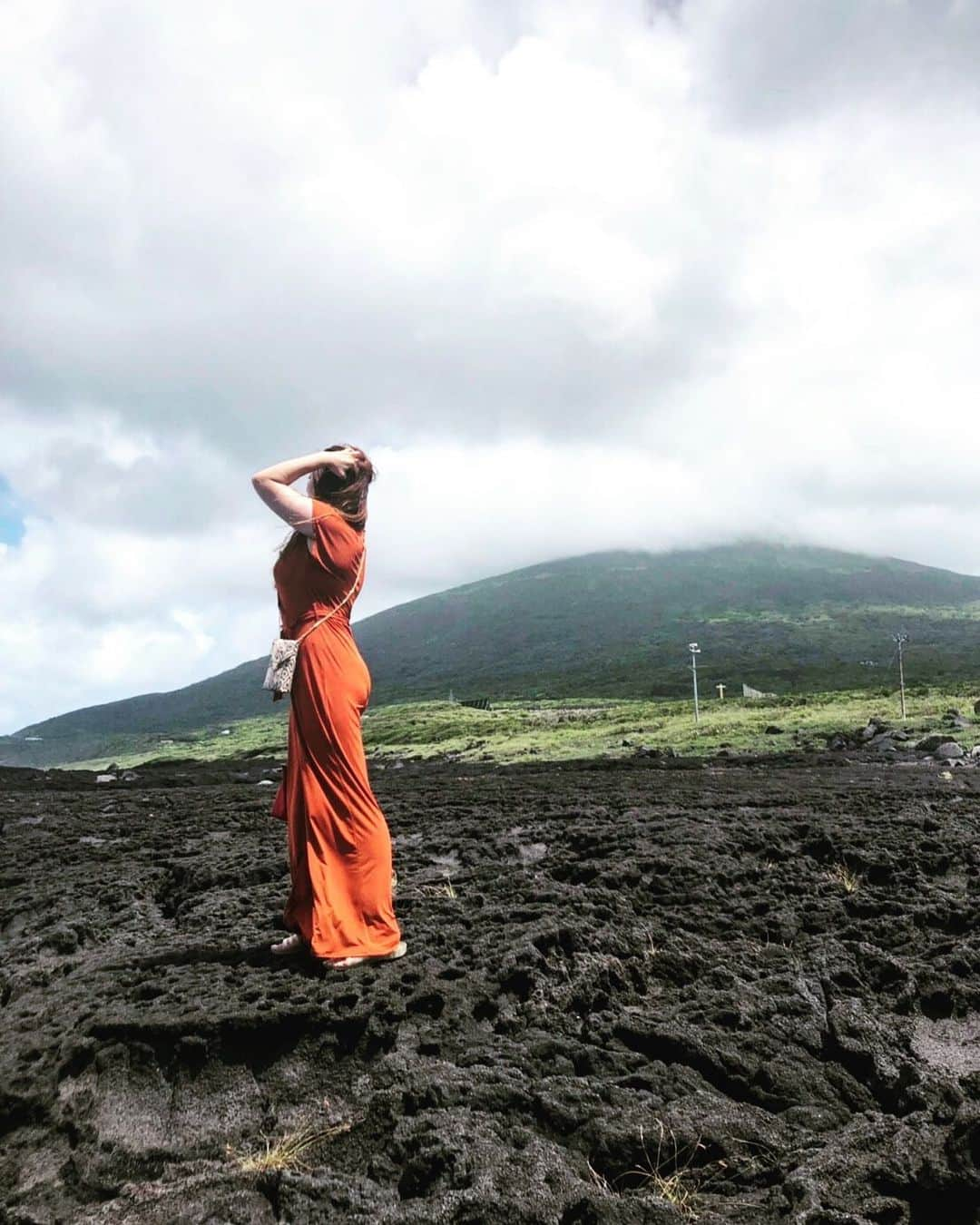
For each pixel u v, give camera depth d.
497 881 7.35
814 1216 3.19
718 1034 4.57
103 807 15.77
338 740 5.35
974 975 5.28
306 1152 3.78
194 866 8.86
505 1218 3.15
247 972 5.20
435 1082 4.01
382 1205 3.35
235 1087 4.25
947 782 15.95
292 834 5.41
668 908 6.78
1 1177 3.83
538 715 73.00
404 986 4.91
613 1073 4.32
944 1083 3.98
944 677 108.50
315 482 5.73
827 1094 4.26
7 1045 4.63
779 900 6.83
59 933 6.65
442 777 22.77
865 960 5.49
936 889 6.95
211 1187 3.54
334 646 5.44
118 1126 4.04
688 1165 3.67
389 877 5.48
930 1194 3.36
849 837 8.34
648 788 15.38
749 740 34.31
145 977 5.28
